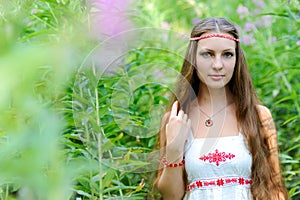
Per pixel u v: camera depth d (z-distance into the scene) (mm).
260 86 3574
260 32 3734
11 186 1542
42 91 786
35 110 382
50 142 396
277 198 1912
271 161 1954
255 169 1901
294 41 3561
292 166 3057
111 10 1604
